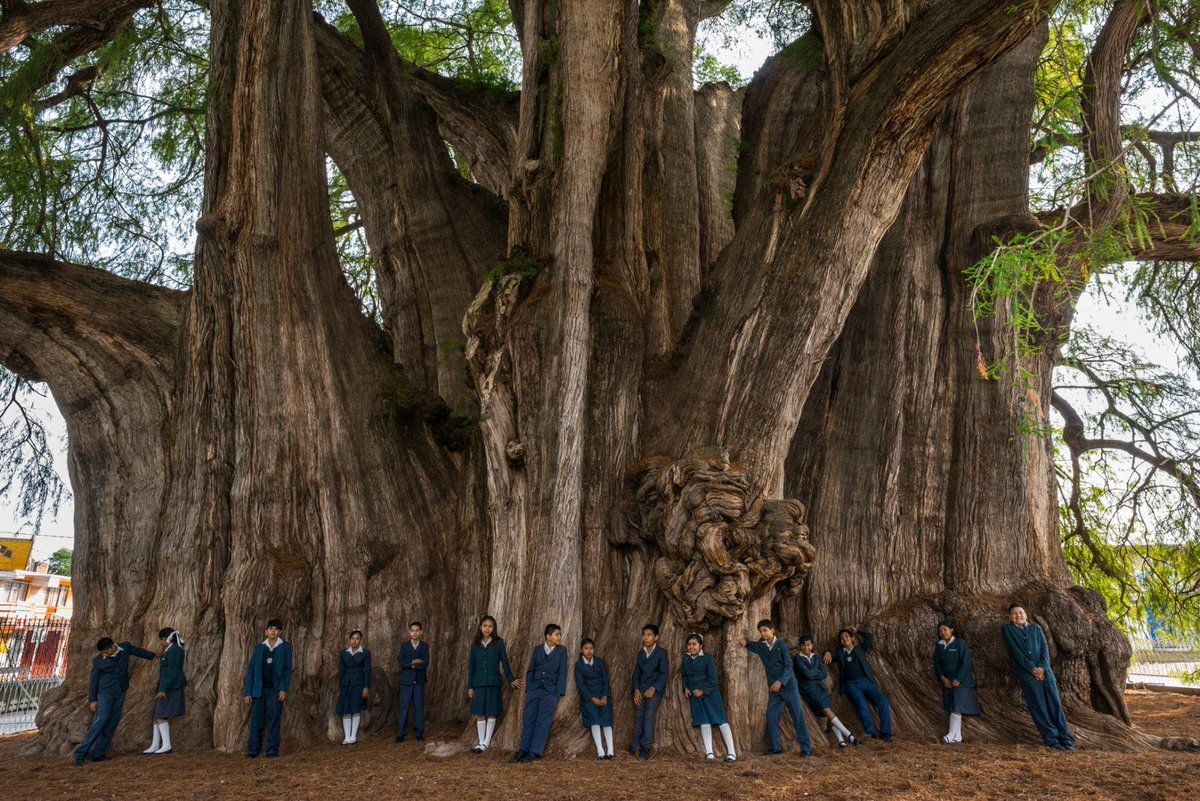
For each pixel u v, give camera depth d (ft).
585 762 26.11
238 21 37.65
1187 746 28.84
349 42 46.39
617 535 31.42
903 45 28.91
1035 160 42.19
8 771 27.04
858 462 35.60
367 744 30.94
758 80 46.39
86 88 48.60
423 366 42.06
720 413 31.19
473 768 25.41
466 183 45.91
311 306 36.70
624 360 34.14
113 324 37.27
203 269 35.91
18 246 43.98
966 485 34.65
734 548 28.84
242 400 34.81
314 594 33.78
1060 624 31.24
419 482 37.29
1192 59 31.73
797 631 32.83
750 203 42.65
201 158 53.31
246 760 28.30
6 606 78.43
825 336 30.83
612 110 35.53
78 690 32.76
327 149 47.24
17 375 42.68
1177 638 49.85
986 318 36.27
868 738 29.78
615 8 35.24
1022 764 25.22
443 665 34.45
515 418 32.35
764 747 27.89
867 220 30.09
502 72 61.26
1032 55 39.45
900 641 32.19
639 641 29.68
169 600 33.32
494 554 31.89
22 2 37.86
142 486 35.88
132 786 24.17
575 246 32.65
